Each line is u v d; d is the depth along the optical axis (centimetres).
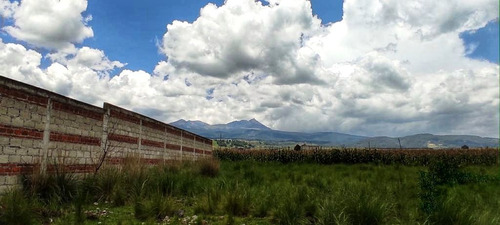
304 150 3534
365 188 965
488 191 1125
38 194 807
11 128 820
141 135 1616
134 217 729
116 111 1358
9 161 812
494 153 3059
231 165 2245
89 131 1160
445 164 1333
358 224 654
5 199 686
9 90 813
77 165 1082
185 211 809
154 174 1120
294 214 709
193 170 1545
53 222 667
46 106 944
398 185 1116
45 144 937
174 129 2145
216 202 820
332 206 684
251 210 792
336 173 1767
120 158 1386
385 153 3069
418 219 717
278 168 2155
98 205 838
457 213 675
